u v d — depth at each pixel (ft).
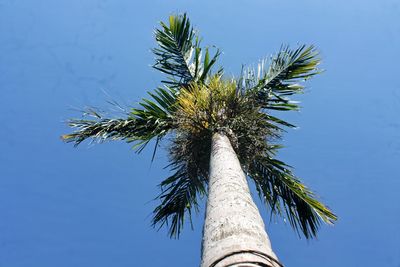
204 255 11.43
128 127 26.32
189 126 25.05
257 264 10.07
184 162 25.94
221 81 26.17
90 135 26.23
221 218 12.60
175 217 28.50
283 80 27.73
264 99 26.91
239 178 16.10
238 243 11.00
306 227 27.12
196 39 29.25
